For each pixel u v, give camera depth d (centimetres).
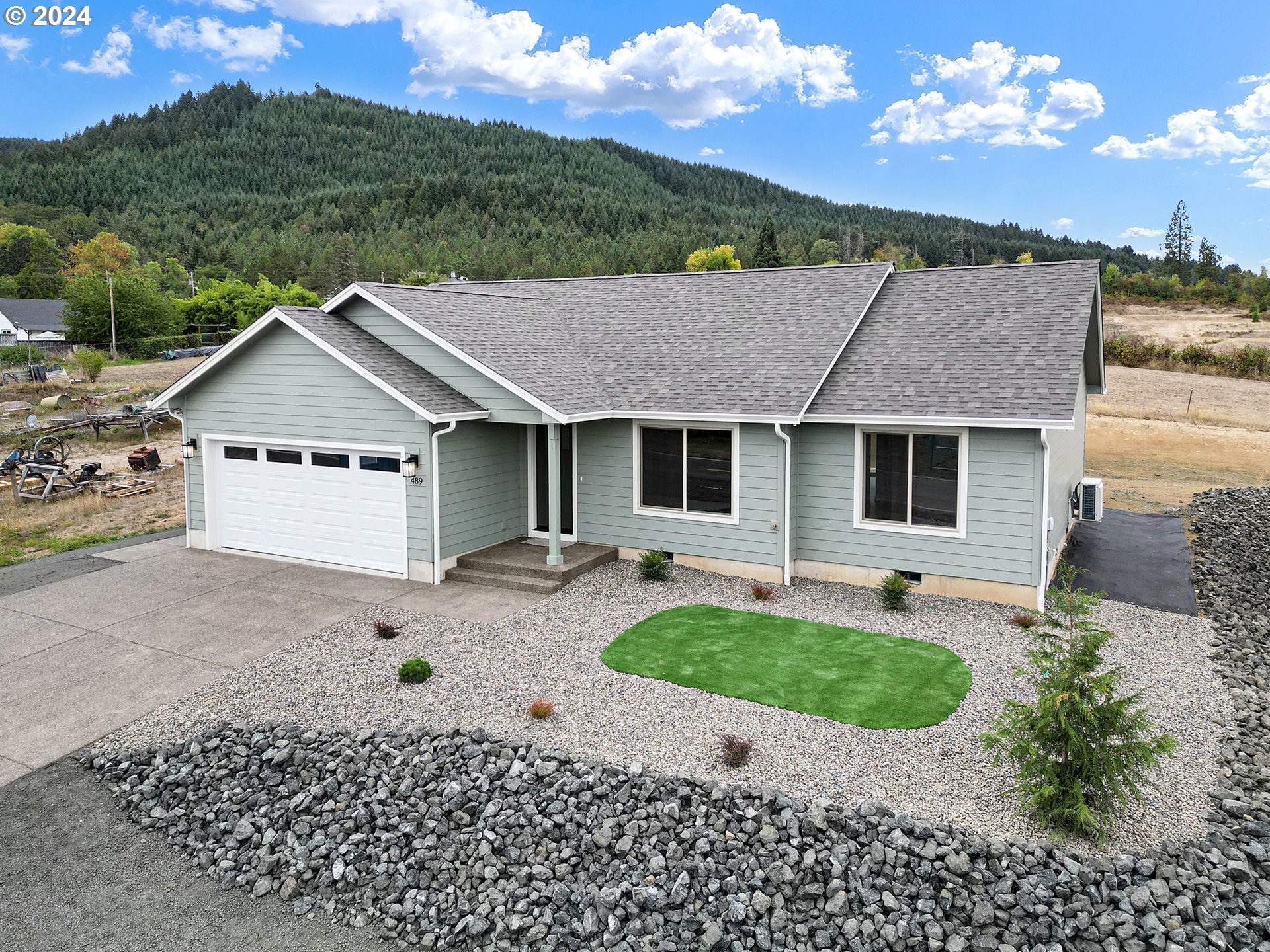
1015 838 724
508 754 866
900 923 636
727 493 1500
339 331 1565
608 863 717
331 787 831
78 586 1471
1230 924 621
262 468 1645
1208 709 979
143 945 645
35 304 8581
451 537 1508
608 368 1677
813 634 1220
